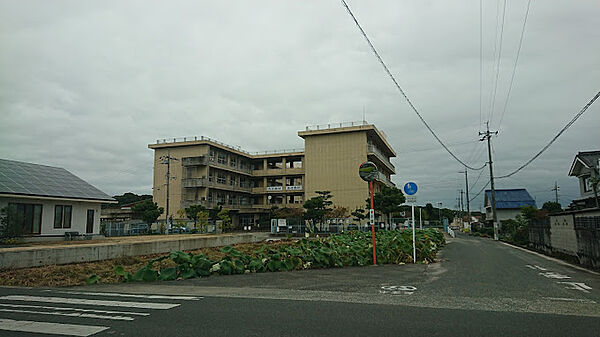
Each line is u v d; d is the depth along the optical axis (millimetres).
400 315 5488
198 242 19156
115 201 24734
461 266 11930
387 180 51469
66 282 9477
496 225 33250
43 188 20953
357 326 4906
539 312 5656
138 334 4691
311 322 5137
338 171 44938
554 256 15883
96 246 13836
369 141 46906
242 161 52906
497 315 5469
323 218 39656
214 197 46562
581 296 6949
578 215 13578
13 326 5055
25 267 11531
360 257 12352
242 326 4980
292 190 50188
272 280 9250
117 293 7629
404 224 43438
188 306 6234
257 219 52812
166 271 9727
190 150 46438
